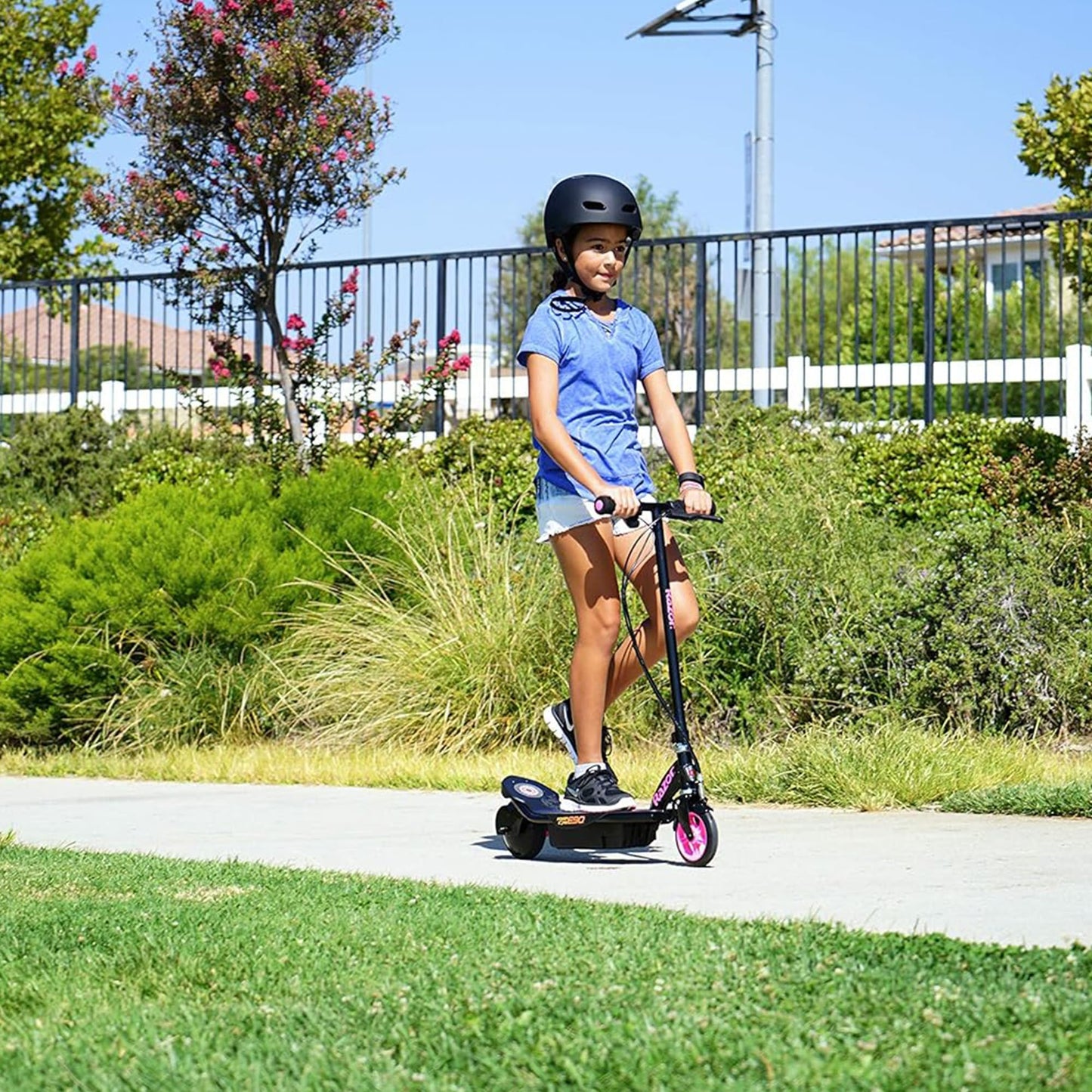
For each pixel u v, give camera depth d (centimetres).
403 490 1002
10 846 522
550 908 365
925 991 268
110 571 931
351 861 485
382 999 279
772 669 805
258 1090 233
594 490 456
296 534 961
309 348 1202
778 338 3002
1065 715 743
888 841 491
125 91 1157
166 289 1236
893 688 772
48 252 1953
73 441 1281
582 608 482
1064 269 1417
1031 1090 216
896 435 1062
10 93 1925
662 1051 239
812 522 850
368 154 1180
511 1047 246
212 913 374
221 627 902
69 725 906
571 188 483
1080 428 994
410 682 839
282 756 810
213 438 1253
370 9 1172
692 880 425
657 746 791
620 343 489
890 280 1178
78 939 349
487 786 693
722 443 1077
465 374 1345
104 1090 237
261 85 1148
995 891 396
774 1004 264
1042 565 785
